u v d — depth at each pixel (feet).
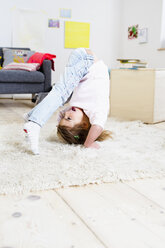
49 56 12.39
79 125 5.38
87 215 2.93
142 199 3.35
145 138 6.41
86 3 15.75
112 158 4.69
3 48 13.58
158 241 2.53
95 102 5.25
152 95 8.54
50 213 2.94
